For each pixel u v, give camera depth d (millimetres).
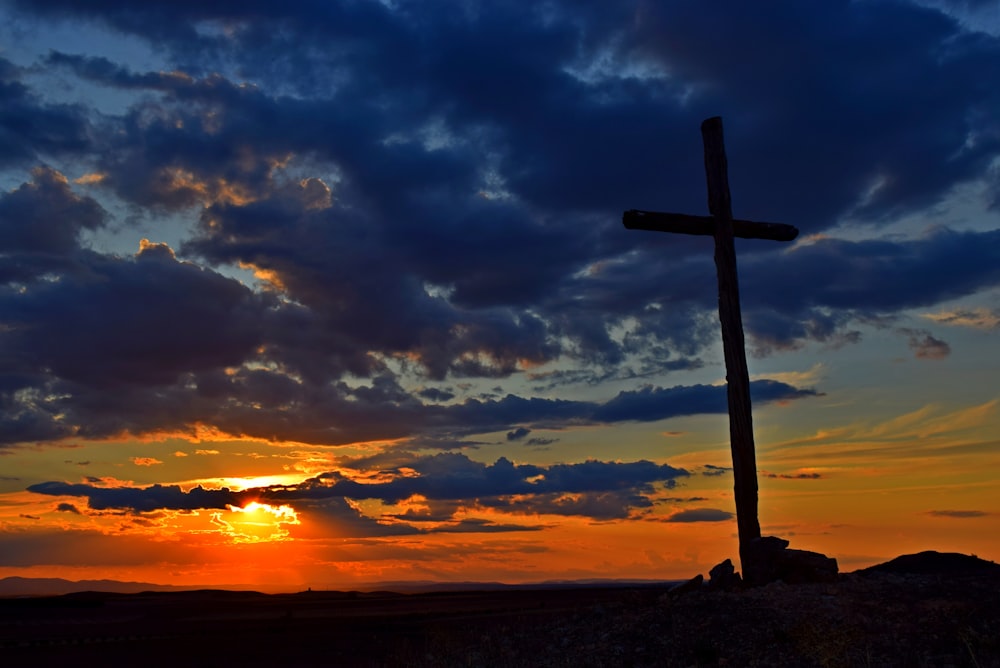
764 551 20688
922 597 17141
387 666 18891
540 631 19906
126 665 19953
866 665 13727
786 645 15297
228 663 19906
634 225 24047
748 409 22797
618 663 15977
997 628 14805
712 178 24344
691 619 17609
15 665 20141
